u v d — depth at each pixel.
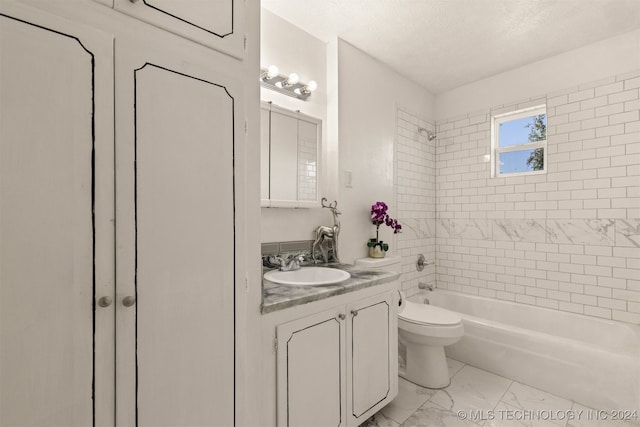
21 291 0.65
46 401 0.67
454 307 2.95
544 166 2.55
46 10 0.67
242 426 1.03
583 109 2.33
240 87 1.04
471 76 2.84
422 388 2.02
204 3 0.94
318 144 2.08
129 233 0.78
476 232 2.93
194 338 0.91
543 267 2.52
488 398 1.90
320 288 1.39
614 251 2.19
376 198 2.52
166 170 0.85
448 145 3.15
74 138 0.70
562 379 1.89
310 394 1.29
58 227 0.69
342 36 2.21
